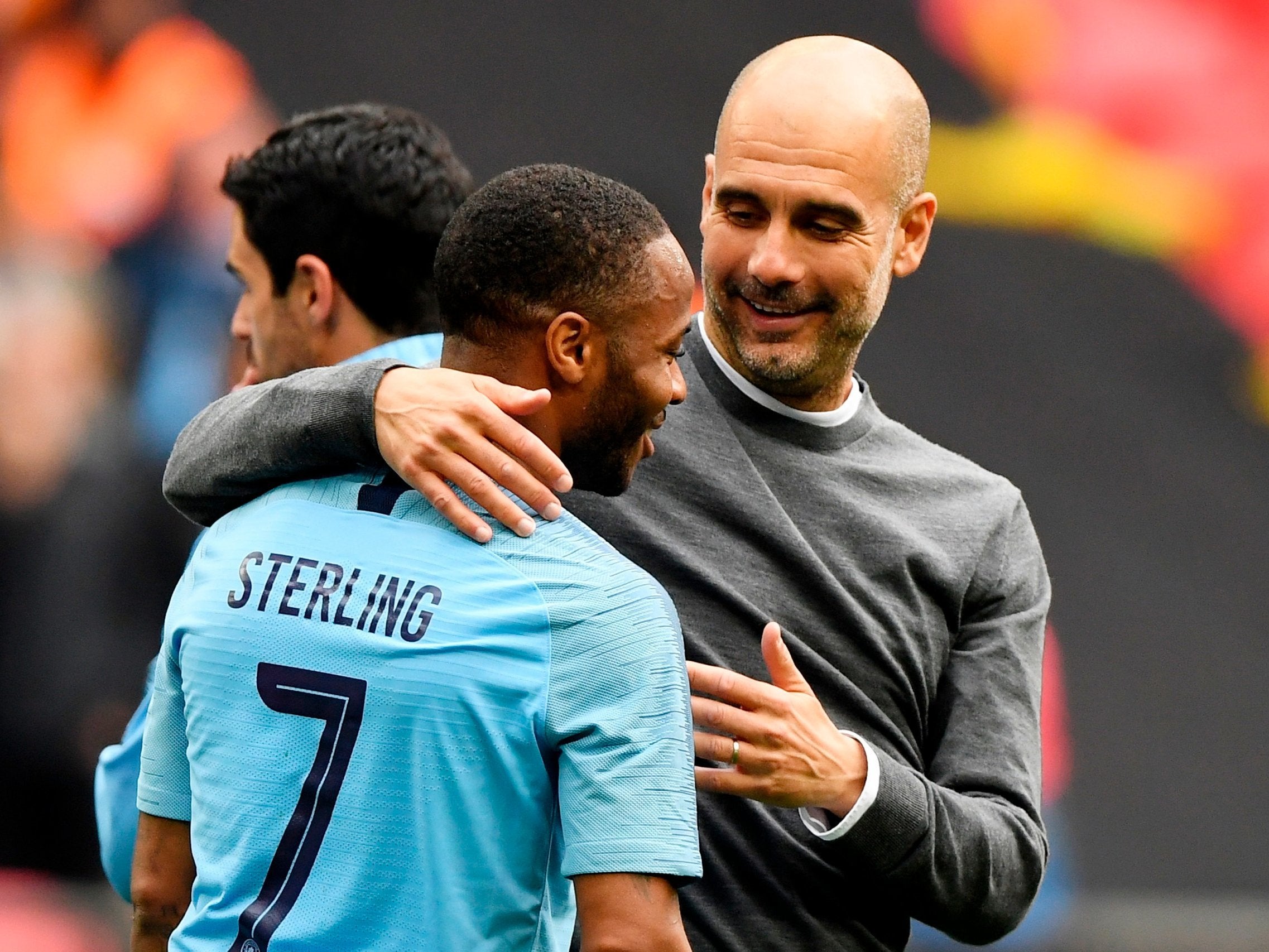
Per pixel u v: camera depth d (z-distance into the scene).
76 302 16.45
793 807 6.89
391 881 5.50
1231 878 16.14
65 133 16.91
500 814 5.54
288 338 8.35
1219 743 16.33
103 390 16.27
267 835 5.62
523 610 5.59
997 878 7.10
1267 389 16.69
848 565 7.39
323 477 6.07
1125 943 15.79
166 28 16.83
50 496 15.57
